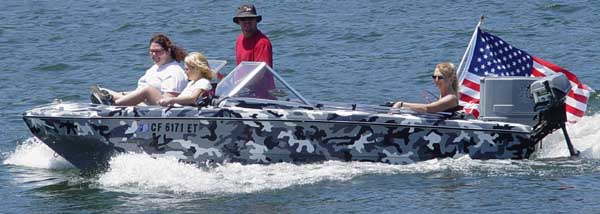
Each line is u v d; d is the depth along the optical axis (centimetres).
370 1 8544
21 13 8469
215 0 8894
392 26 7144
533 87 3438
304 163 3328
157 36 3381
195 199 3003
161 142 3253
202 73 3331
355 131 3325
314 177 3203
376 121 3319
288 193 3048
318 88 5088
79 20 7956
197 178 3198
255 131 3278
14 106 4719
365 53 6144
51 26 7656
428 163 3362
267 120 3272
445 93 3434
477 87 3816
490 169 3312
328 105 3434
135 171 3225
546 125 3478
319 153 3322
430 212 2844
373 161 3353
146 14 8200
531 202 2930
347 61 5875
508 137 3412
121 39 6938
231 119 3253
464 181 3167
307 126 3297
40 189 3183
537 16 7406
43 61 6056
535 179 3195
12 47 6669
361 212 2856
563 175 3247
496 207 2881
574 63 5647
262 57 3600
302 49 6356
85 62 6022
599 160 3469
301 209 2889
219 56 6356
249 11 3597
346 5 8381
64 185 3222
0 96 4984
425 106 3412
